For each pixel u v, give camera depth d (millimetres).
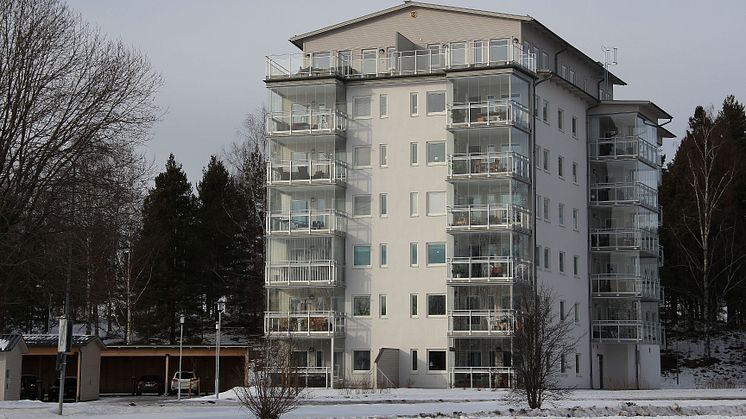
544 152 69375
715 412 38875
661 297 83438
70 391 64312
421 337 66250
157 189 91062
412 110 68250
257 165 89500
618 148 74562
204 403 51531
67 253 48125
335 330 66875
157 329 88188
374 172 68500
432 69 68000
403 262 67375
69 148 47562
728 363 83562
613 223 74875
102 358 78438
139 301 88688
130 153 50094
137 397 69250
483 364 64250
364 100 69312
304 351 67750
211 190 94688
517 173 65125
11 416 37531
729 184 89062
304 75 69250
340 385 65062
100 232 50188
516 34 67938
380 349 64938
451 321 64562
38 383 66125
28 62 47406
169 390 74125
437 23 69500
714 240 87312
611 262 74562
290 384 33656
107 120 48781
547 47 72250
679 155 96188
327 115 68625
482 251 64875
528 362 40875
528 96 67312
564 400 47531
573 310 71438
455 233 65312
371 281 67812
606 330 73312
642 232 74688
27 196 46719
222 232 92438
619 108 74938
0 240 45625
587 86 78188
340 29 71375
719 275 90812
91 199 47906
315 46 72125
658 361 78188
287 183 68875
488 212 64688
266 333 67500
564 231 71312
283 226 68938
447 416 36875
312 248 68500
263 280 87125
